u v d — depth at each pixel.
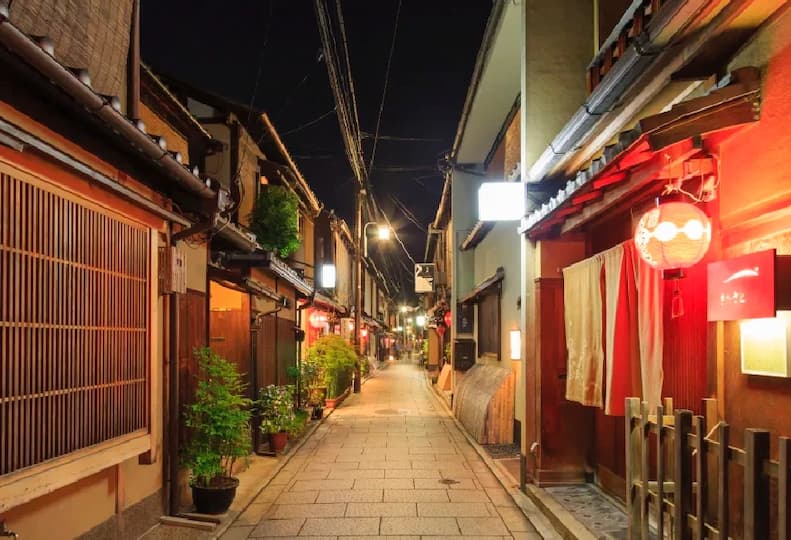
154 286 6.91
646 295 6.25
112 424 5.96
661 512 4.81
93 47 6.42
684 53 5.63
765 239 4.67
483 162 23.31
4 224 4.41
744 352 4.77
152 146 5.99
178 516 8.11
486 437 14.22
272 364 15.45
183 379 8.64
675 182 6.07
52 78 4.54
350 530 8.13
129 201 6.30
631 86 6.74
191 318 9.12
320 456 13.27
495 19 12.19
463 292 23.66
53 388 4.99
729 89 4.70
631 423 5.61
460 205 23.86
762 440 3.70
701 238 5.17
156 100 10.96
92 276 5.65
